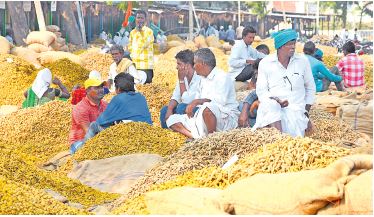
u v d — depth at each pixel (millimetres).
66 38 25859
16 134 9766
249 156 6051
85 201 6676
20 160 7074
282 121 7781
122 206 5898
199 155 6418
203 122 8391
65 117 10133
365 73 15484
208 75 8531
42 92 11141
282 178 5051
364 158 4996
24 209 5477
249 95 8375
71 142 9102
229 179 5691
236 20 40844
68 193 6828
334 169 4887
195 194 5332
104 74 16531
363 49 28938
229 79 8539
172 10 36438
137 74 12156
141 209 5539
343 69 13594
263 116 7719
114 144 7988
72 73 15031
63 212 5602
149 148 7891
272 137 6453
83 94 10375
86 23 30688
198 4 38562
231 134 6617
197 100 8414
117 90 8969
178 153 6613
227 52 25641
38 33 18969
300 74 7891
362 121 9297
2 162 6828
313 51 12430
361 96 10656
